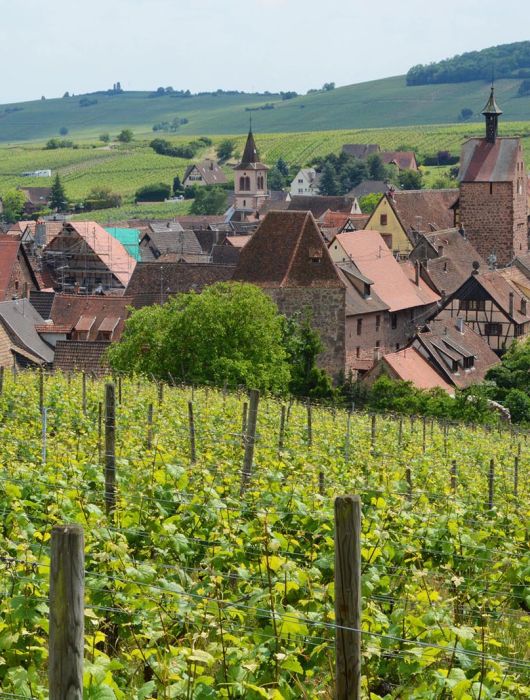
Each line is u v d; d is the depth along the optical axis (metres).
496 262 143.38
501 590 21.33
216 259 166.88
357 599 11.84
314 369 86.75
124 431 31.36
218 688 14.58
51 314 103.31
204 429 34.97
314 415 50.12
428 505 25.38
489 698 14.70
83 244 162.00
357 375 103.00
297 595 17.20
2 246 114.75
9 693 13.26
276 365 79.56
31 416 36.59
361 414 60.81
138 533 19.83
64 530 10.58
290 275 98.06
